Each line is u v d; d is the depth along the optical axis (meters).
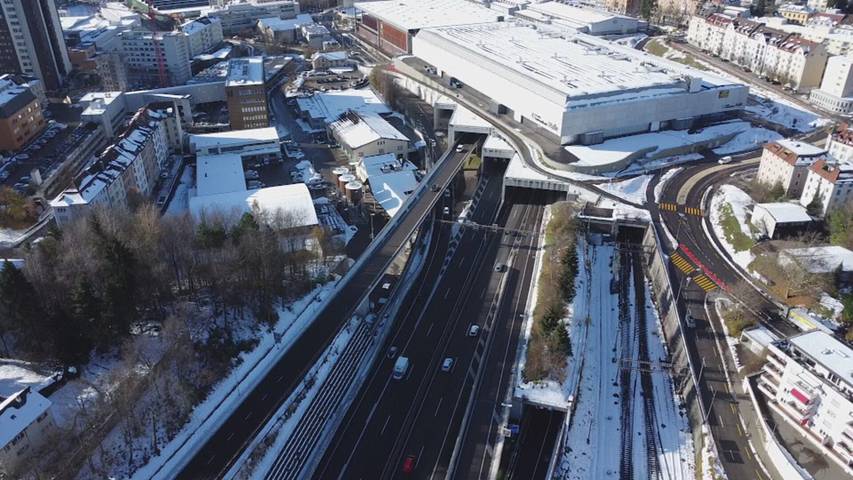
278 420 133.00
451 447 137.88
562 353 154.12
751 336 154.38
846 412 122.75
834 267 171.12
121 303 137.00
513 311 177.75
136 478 117.88
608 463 134.25
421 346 167.00
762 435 135.25
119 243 141.25
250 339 151.62
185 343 138.62
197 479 119.25
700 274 183.25
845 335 154.00
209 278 160.12
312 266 183.62
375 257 185.88
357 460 135.00
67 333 132.62
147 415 127.56
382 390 153.00
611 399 150.50
